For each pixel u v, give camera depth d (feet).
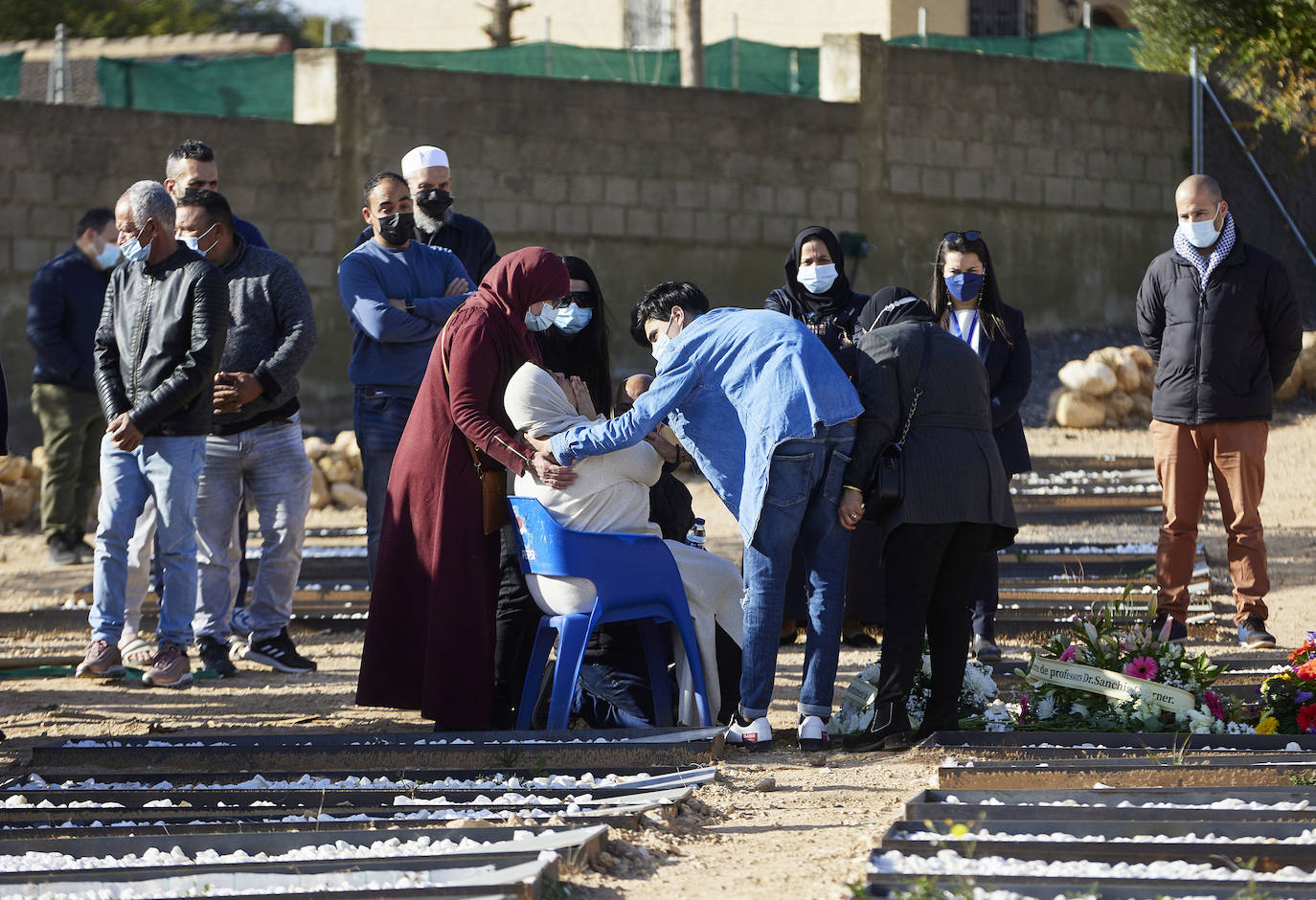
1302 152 118.32
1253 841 24.59
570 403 36.78
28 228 96.37
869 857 23.97
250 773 32.01
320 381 101.04
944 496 33.76
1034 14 159.53
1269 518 75.61
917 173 111.96
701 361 34.55
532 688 36.14
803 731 34.94
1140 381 99.66
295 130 101.04
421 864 23.97
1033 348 111.86
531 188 104.53
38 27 229.04
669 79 116.98
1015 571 61.36
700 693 35.88
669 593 35.76
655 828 27.22
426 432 37.37
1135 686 36.14
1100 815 26.50
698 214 107.76
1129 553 63.31
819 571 35.09
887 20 150.30
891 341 34.53
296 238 101.04
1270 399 48.39
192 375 42.45
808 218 109.91
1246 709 37.93
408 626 37.52
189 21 248.93
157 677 44.37
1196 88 118.21
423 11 177.17
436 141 103.04
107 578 45.21
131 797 30.04
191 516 44.21
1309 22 117.50
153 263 43.16
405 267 46.14
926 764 32.96
